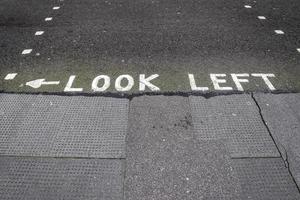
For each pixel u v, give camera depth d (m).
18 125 4.86
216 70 6.06
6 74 5.96
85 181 4.03
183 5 8.80
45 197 3.85
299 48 6.82
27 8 8.70
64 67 6.16
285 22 7.95
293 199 3.82
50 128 4.80
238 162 4.26
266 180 4.03
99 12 8.45
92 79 5.81
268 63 6.29
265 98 5.37
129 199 3.80
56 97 5.39
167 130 4.75
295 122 4.89
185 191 3.88
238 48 6.81
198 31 7.49
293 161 4.27
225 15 8.25
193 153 4.38
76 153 4.41
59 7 8.75
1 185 3.99
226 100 5.32
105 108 5.15
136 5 8.84
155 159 4.30
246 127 4.80
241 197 3.82
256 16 8.23
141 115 5.02
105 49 6.78
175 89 5.56
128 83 5.70
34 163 4.27
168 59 6.41
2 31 7.53
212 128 4.79
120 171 4.14
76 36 7.30
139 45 6.92
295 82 5.75
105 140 4.59
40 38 7.23
